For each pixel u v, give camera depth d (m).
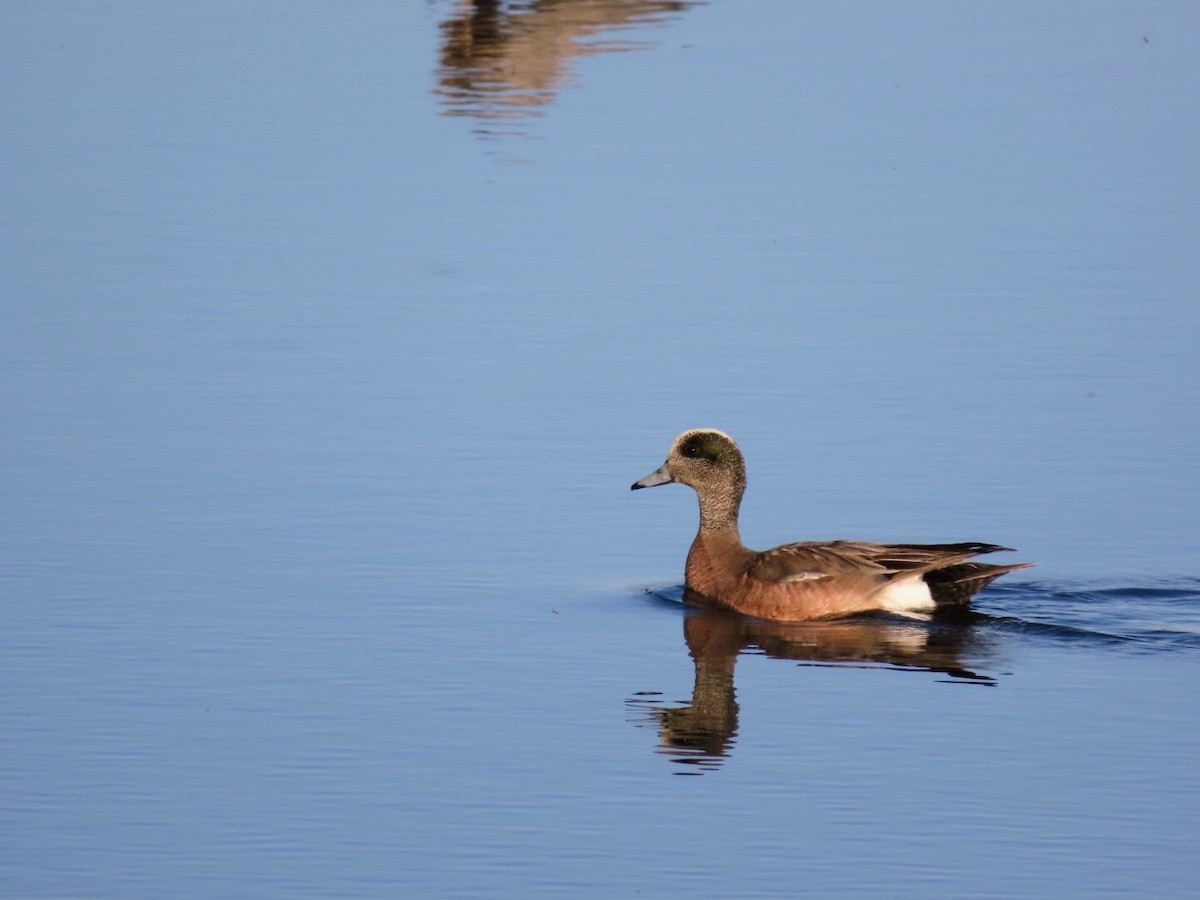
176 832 11.51
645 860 11.20
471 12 39.97
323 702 13.50
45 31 38.62
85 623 14.91
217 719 13.16
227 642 14.59
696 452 16.62
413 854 11.23
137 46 37.53
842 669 14.48
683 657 14.71
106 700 13.44
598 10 40.25
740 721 13.32
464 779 12.25
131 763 12.43
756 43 37.94
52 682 13.75
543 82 35.12
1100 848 11.36
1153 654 14.81
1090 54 37.00
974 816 11.78
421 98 34.16
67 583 15.79
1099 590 16.20
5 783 12.13
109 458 18.91
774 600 15.89
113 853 11.23
